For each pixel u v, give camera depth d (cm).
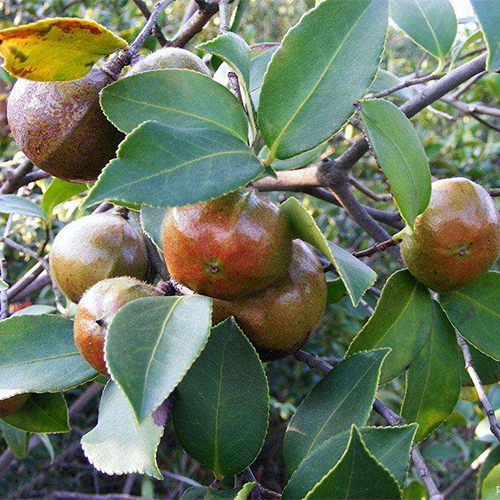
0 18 67
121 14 71
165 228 21
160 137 19
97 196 18
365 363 23
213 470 23
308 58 21
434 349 27
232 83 24
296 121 21
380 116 22
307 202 64
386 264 80
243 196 21
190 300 20
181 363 18
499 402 40
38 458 82
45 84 24
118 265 27
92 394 65
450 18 35
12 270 64
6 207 37
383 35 21
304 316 23
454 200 24
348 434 21
